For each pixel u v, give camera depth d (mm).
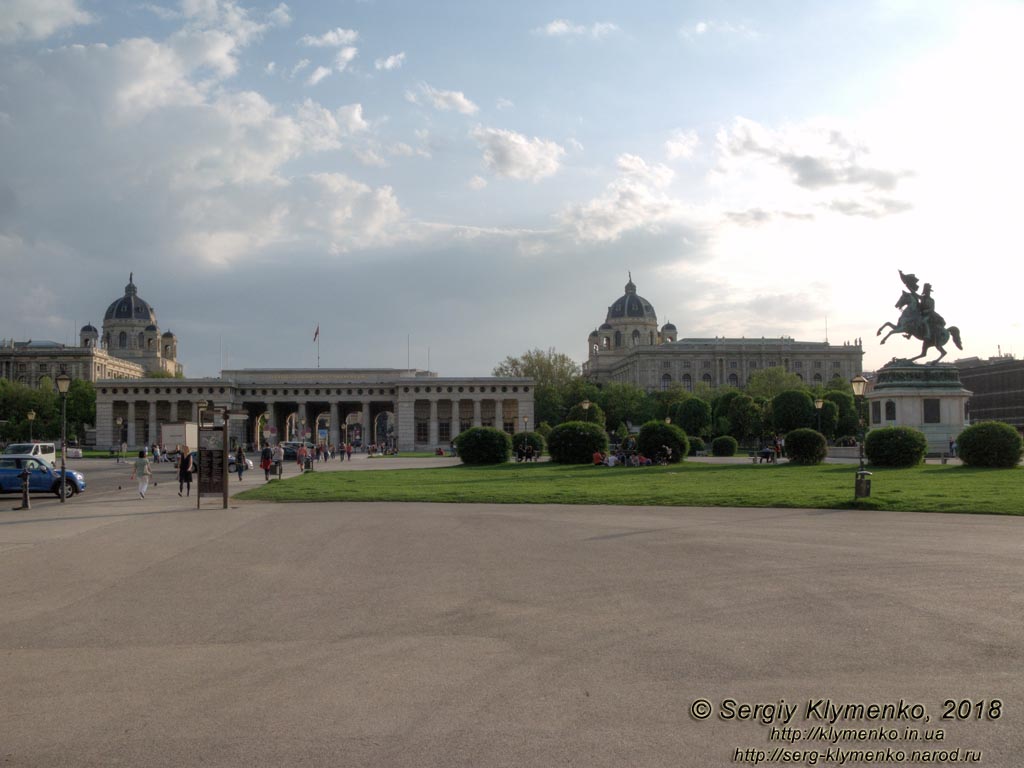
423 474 63188
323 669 10680
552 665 10688
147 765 7754
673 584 15938
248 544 23156
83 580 17547
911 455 54875
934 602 13961
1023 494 33906
